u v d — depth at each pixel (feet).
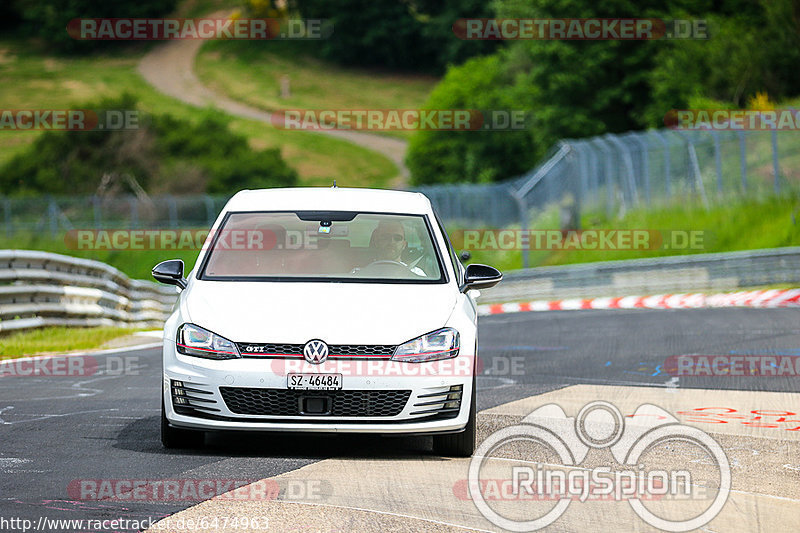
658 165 476.13
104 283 252.83
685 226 456.04
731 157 464.65
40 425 101.81
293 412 84.48
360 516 66.85
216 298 89.61
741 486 78.13
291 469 81.30
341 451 89.86
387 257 96.68
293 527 63.67
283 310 87.56
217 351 85.10
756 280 376.48
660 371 152.15
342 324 86.28
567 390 131.13
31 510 66.85
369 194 105.60
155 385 135.54
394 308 88.94
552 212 501.97
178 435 88.48
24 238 613.11
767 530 65.92
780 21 638.53
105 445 91.04
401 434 85.56
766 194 456.45
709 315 264.52
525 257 465.47
